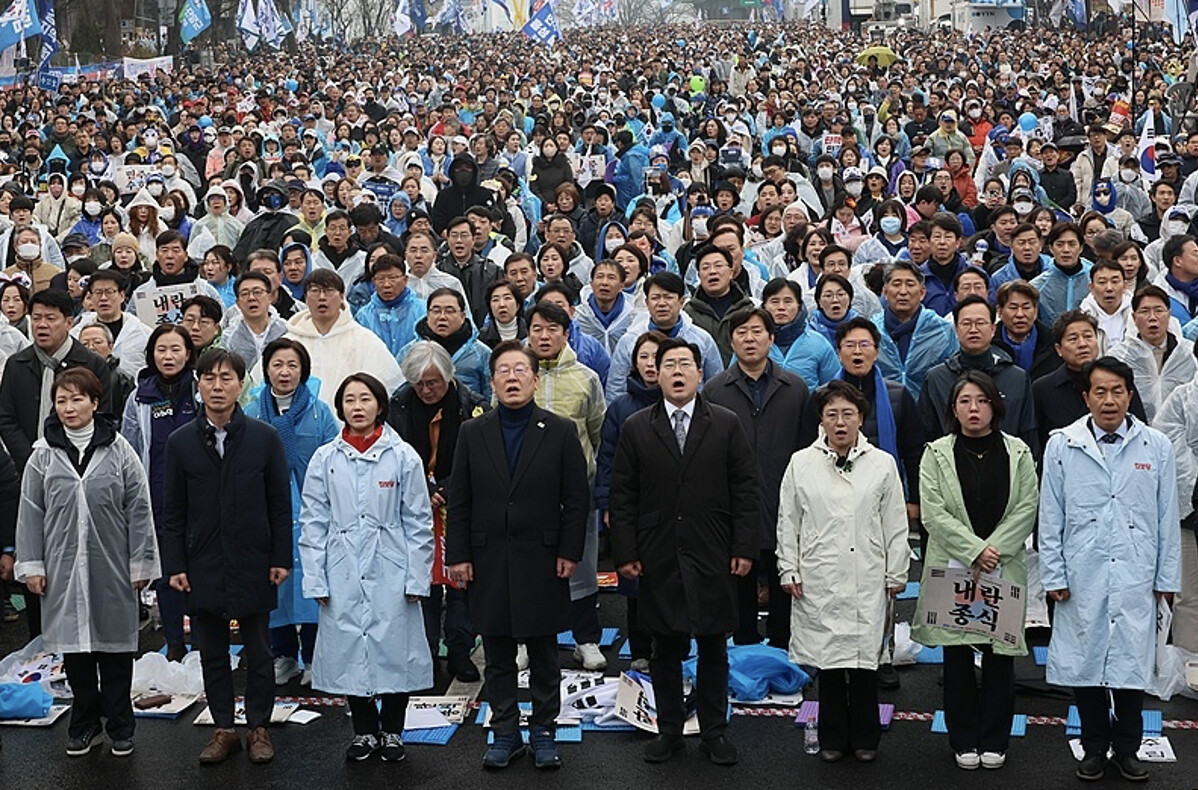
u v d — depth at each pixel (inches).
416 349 392.2
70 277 573.3
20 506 355.6
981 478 342.6
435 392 393.4
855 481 345.7
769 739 356.5
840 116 1249.4
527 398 350.9
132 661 374.6
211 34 3107.8
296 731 370.0
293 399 396.2
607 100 1472.7
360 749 350.0
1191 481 379.9
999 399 342.0
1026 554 369.4
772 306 436.1
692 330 434.3
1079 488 330.3
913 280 457.1
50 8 1888.5
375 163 825.5
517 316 469.7
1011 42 2504.9
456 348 436.1
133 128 1266.0
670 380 347.9
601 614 450.9
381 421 356.5
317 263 602.2
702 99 1660.9
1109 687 325.1
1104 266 467.8
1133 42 1130.7
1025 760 341.7
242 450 350.6
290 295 520.7
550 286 459.8
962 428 345.7
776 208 663.8
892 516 346.6
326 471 351.9
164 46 2903.5
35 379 443.8
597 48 3270.2
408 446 355.6
